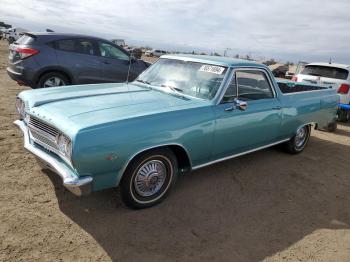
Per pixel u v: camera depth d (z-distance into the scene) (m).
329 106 6.57
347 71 9.73
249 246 3.36
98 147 3.13
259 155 5.96
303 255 3.32
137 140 3.38
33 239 3.09
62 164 3.31
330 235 3.72
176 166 3.94
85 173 3.16
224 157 4.57
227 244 3.35
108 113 3.48
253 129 4.80
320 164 5.91
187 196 4.18
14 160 4.58
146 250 3.13
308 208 4.28
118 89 4.57
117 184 3.42
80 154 3.05
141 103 3.93
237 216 3.88
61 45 8.16
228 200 4.21
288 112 5.43
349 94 9.65
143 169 3.65
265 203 4.26
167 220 3.63
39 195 3.81
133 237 3.29
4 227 3.20
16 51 7.94
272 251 3.32
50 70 8.05
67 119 3.29
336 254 3.40
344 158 6.43
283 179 5.05
